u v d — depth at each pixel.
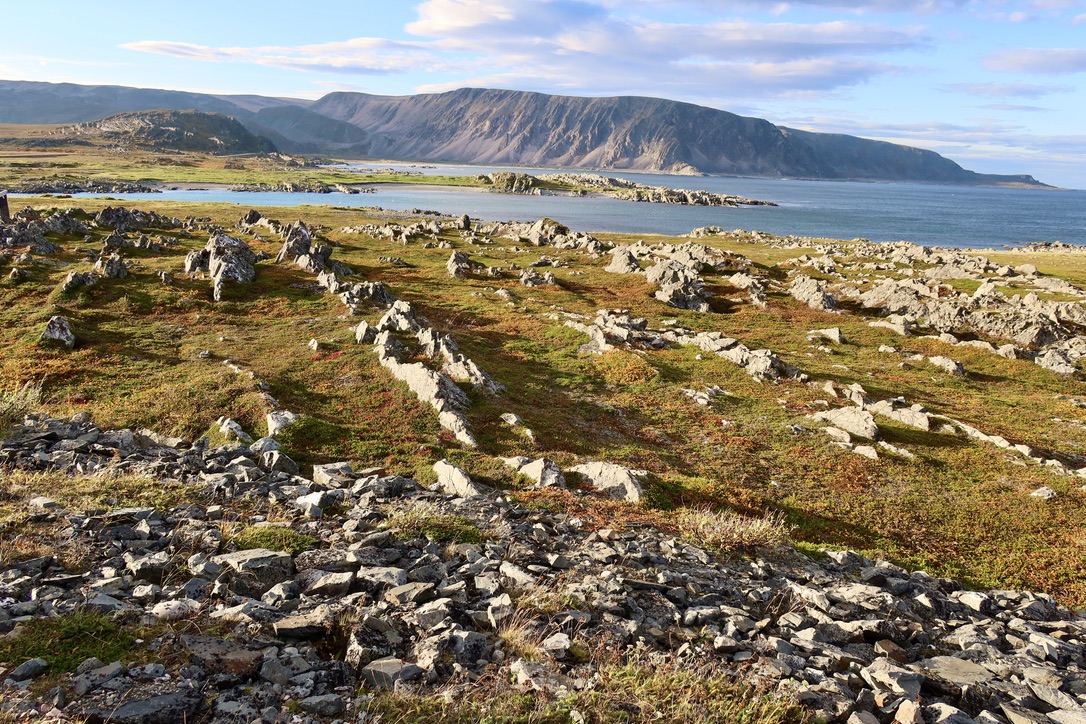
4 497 14.31
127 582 10.79
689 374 44.25
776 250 125.94
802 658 11.26
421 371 35.34
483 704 8.19
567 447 30.33
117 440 22.47
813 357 52.59
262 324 47.56
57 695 7.02
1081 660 13.27
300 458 26.38
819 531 24.64
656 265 77.50
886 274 94.94
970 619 15.76
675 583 14.93
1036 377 49.69
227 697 7.70
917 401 42.31
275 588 11.23
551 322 55.03
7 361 35.72
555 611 11.77
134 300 50.25
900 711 9.48
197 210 140.00
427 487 23.09
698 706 8.93
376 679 8.56
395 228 111.25
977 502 28.17
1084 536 25.53
